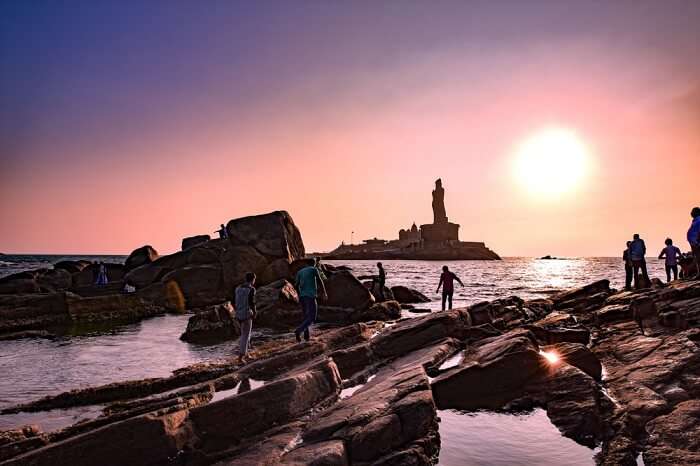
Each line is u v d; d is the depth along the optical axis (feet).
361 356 38.45
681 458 19.44
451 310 48.32
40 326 70.90
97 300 82.53
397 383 27.27
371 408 23.02
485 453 21.43
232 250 103.71
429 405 23.27
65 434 23.11
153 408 25.95
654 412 23.94
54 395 31.45
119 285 111.96
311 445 20.47
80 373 38.81
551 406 27.04
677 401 25.11
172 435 20.74
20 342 55.93
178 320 80.48
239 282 99.91
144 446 19.92
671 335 36.81
